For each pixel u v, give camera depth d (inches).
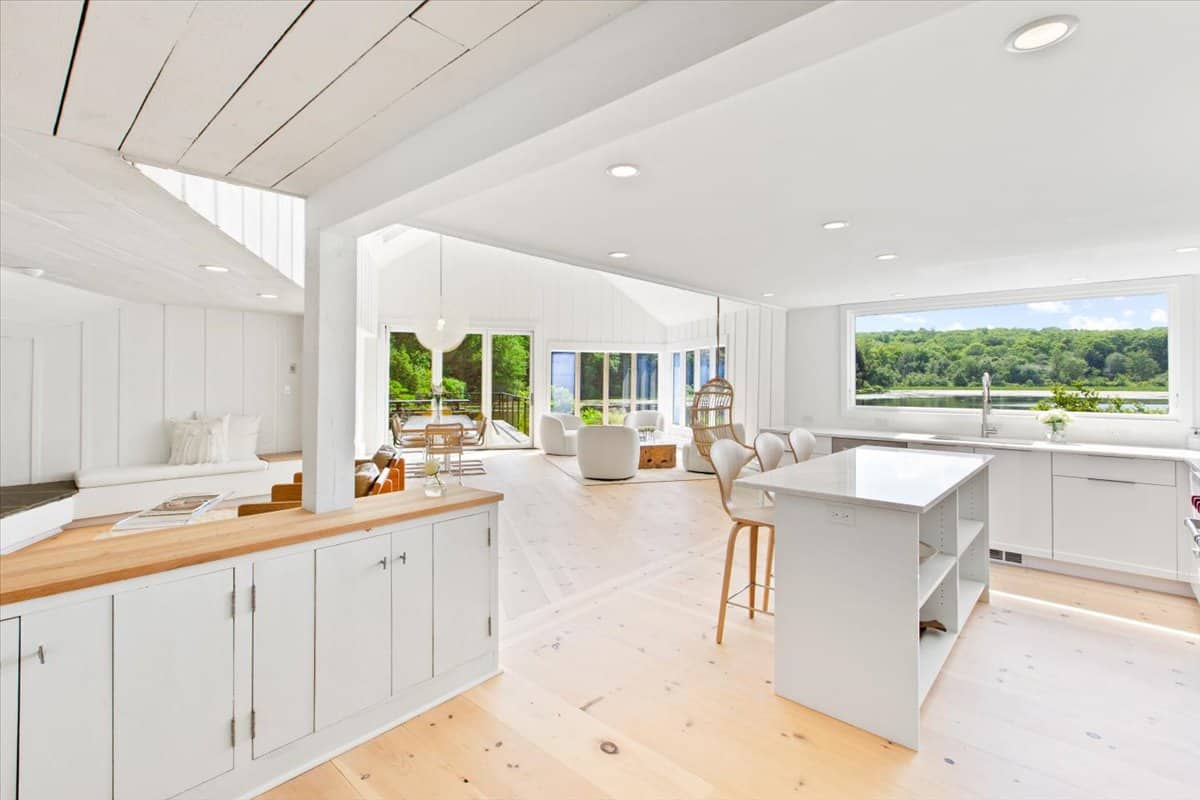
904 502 75.8
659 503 231.1
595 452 279.7
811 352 236.8
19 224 106.3
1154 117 67.6
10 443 193.0
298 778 70.7
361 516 81.4
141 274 159.3
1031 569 155.9
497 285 404.5
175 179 88.7
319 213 87.0
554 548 169.2
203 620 64.6
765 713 84.7
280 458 248.2
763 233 121.9
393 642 82.4
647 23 44.4
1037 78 58.6
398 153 71.1
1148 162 81.6
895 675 77.7
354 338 90.5
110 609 58.4
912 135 73.0
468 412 403.5
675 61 42.6
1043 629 115.3
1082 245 128.5
